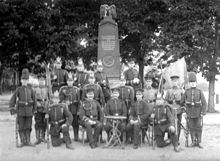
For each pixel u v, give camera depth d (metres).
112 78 19.00
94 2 26.08
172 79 12.95
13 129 15.28
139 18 26.16
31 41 25.28
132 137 12.17
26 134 11.91
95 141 11.69
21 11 24.34
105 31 19.33
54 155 10.52
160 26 25.47
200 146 11.73
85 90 12.67
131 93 12.84
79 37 25.55
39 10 24.47
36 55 26.25
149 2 25.94
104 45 19.31
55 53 24.95
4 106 27.39
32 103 11.95
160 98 11.79
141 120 11.95
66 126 11.59
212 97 24.30
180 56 23.14
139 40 26.84
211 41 23.41
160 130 11.61
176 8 24.19
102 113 12.08
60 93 12.88
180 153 10.84
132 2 25.69
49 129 12.15
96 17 26.33
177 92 12.78
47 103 12.52
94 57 25.86
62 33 24.81
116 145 11.93
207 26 23.55
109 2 25.86
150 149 11.42
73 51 25.20
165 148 11.58
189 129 11.93
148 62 27.83
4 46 25.72
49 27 24.78
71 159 10.05
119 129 11.85
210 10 23.83
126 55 27.84
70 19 26.59
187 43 24.14
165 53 24.89
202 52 23.75
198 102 11.81
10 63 27.16
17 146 11.69
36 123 12.50
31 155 10.52
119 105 12.12
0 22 24.38
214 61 24.12
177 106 12.48
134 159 10.06
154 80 14.77
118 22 25.72
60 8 26.17
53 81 14.31
